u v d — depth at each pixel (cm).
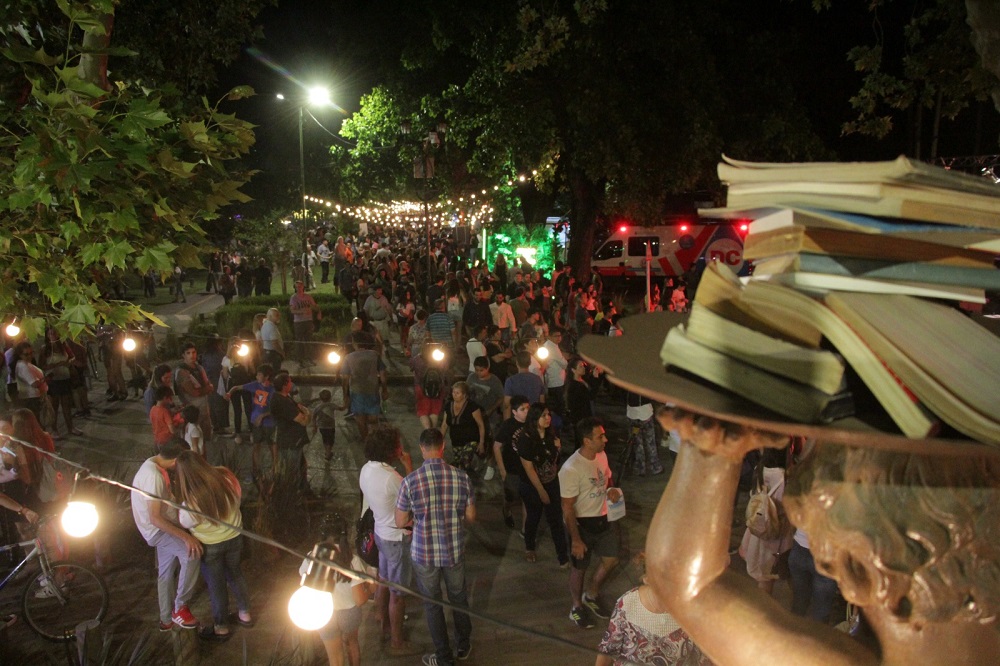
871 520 90
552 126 1975
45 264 344
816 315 83
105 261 348
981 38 318
